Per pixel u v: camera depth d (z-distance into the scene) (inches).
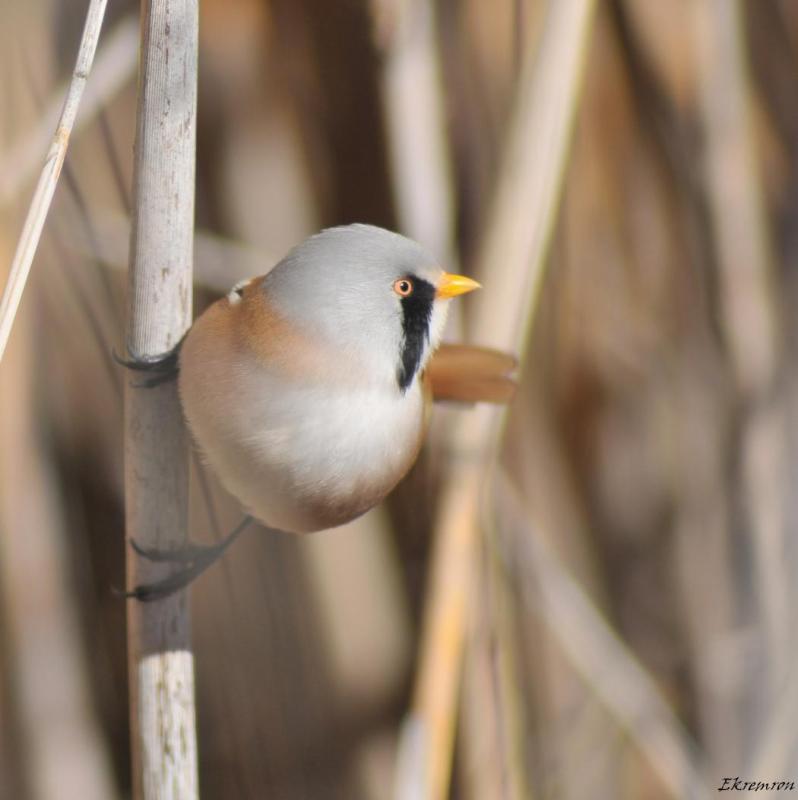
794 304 147.5
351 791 147.6
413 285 141.8
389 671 147.7
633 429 148.7
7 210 144.1
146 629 142.3
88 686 147.2
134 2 146.2
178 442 142.1
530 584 146.3
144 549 142.2
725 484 147.7
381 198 147.6
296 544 147.5
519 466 147.9
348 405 141.6
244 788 147.9
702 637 147.9
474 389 143.1
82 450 147.5
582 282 147.9
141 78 141.6
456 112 147.2
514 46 144.5
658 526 148.7
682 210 147.6
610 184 147.8
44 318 146.7
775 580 146.9
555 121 143.6
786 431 146.9
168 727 142.3
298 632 147.6
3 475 145.9
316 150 147.7
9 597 146.4
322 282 141.5
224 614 147.9
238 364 141.5
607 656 146.4
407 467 142.5
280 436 141.6
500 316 143.6
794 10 148.5
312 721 147.7
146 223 141.7
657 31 147.1
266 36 147.3
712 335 147.7
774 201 148.5
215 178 147.5
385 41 144.7
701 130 146.9
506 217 143.6
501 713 144.7
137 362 141.9
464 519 143.3
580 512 148.6
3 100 144.6
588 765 147.6
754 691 146.9
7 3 144.8
